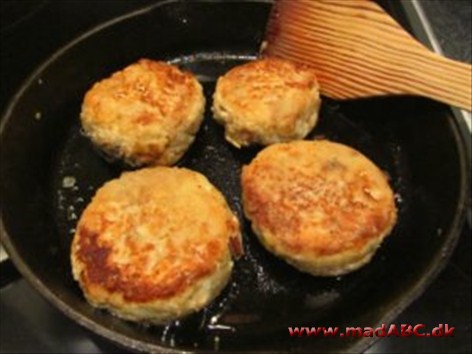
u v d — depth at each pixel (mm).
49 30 378
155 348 255
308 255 289
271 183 307
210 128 354
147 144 320
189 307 274
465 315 327
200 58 387
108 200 298
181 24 372
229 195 332
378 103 363
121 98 327
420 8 369
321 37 351
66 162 341
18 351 309
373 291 301
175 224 287
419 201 333
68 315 264
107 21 353
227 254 287
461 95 318
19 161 320
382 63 337
